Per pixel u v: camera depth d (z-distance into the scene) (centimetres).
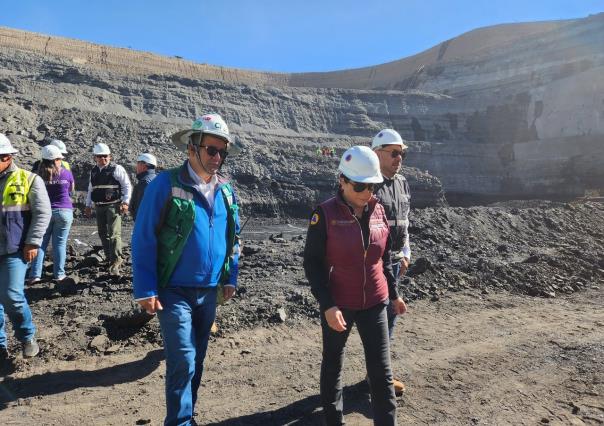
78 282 641
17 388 360
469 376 401
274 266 777
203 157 275
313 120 5891
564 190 5144
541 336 502
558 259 830
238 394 362
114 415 327
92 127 3397
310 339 482
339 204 278
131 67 7481
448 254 866
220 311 535
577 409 345
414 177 3988
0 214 375
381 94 6469
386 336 285
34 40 6750
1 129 2820
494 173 5741
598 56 6162
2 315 397
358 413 339
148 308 252
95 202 711
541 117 6247
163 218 265
